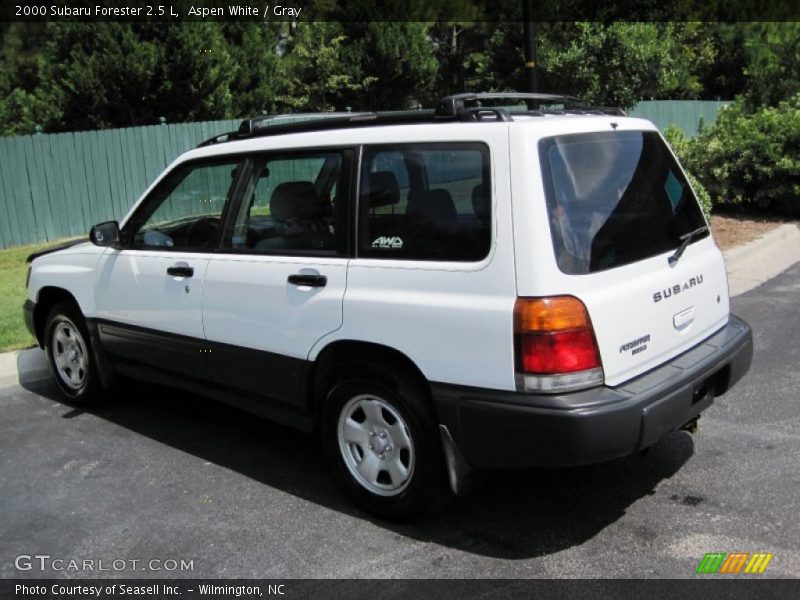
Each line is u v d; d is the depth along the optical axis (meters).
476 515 4.01
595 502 4.10
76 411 5.77
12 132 18.89
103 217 13.73
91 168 13.46
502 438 3.40
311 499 4.27
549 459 3.32
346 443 4.07
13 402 6.01
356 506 4.14
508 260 3.36
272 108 21.33
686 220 4.21
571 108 4.33
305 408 4.23
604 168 3.72
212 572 3.58
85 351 5.64
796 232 12.30
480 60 22.44
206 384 4.78
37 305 5.96
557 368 3.30
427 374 3.61
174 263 4.78
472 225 3.49
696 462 4.50
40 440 5.23
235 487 4.44
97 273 5.34
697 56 23.02
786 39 16.81
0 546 3.88
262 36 21.22
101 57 16.58
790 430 4.89
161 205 5.01
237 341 4.45
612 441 3.32
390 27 23.11
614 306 3.48
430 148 3.65
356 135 3.97
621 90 13.95
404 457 3.84
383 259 3.78
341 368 4.01
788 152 13.16
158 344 4.98
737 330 4.35
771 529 3.75
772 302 8.16
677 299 3.88
